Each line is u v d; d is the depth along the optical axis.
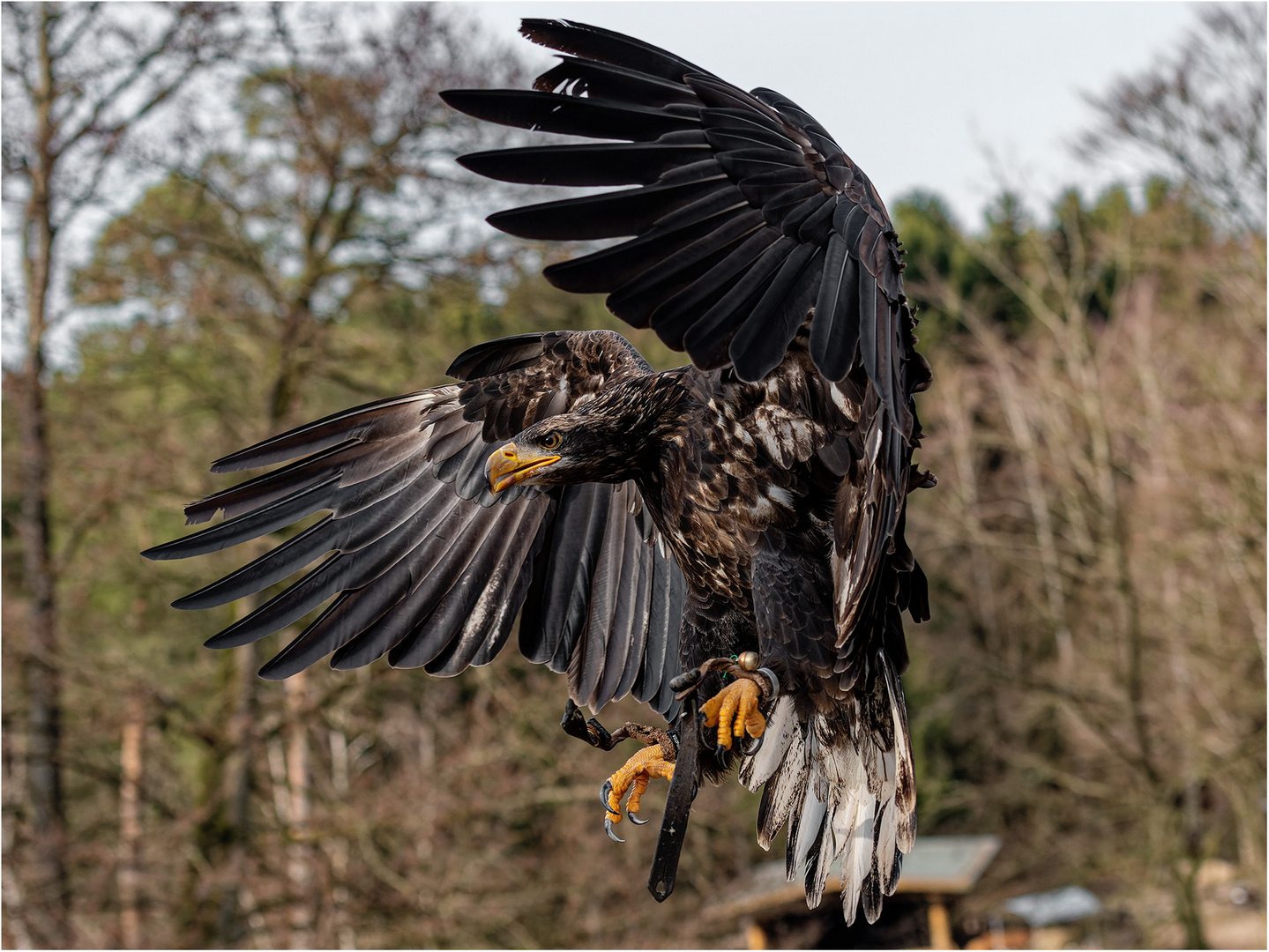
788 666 2.72
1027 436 20.55
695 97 2.04
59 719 11.82
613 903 13.56
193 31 11.70
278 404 12.63
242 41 11.91
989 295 26.36
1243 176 16.23
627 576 3.53
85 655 11.98
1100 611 19.61
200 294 11.79
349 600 3.28
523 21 1.97
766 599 2.76
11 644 11.46
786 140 2.11
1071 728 19.62
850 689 2.77
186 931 11.48
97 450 12.28
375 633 3.28
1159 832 17.86
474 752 12.14
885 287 2.08
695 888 16.70
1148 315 19.06
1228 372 17.22
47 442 12.12
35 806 11.73
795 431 2.77
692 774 2.37
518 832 13.37
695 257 1.95
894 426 2.09
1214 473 17.19
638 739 2.84
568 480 2.90
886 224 2.15
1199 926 17.16
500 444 3.45
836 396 2.72
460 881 11.95
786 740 2.88
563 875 12.58
